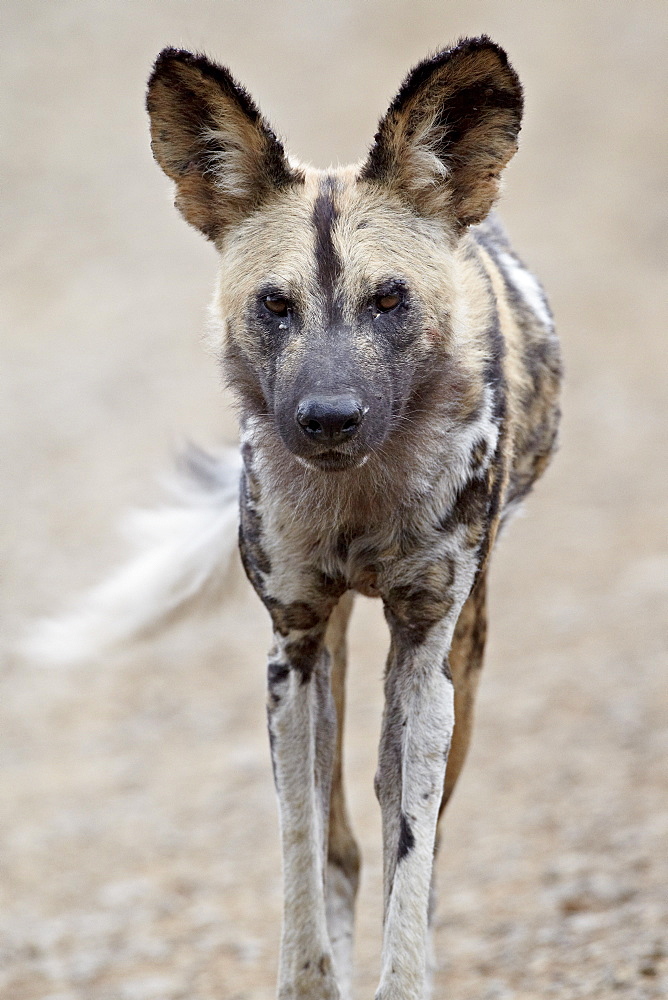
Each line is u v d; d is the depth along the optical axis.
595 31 71.25
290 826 11.08
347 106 62.09
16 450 38.12
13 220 55.91
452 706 11.09
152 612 16.25
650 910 15.35
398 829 10.85
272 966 16.30
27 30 72.50
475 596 11.98
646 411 39.72
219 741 24.59
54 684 27.64
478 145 11.05
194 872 19.86
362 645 28.30
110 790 22.98
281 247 10.80
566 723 22.94
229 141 10.95
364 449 10.37
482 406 11.16
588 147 61.03
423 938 10.52
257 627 30.27
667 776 20.03
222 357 11.35
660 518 32.53
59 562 31.22
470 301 11.47
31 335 46.94
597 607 27.92
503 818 20.16
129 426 39.12
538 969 14.53
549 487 35.88
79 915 18.73
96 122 63.47
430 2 74.50
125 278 51.19
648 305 47.34
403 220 10.96
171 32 71.62
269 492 11.12
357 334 10.59
